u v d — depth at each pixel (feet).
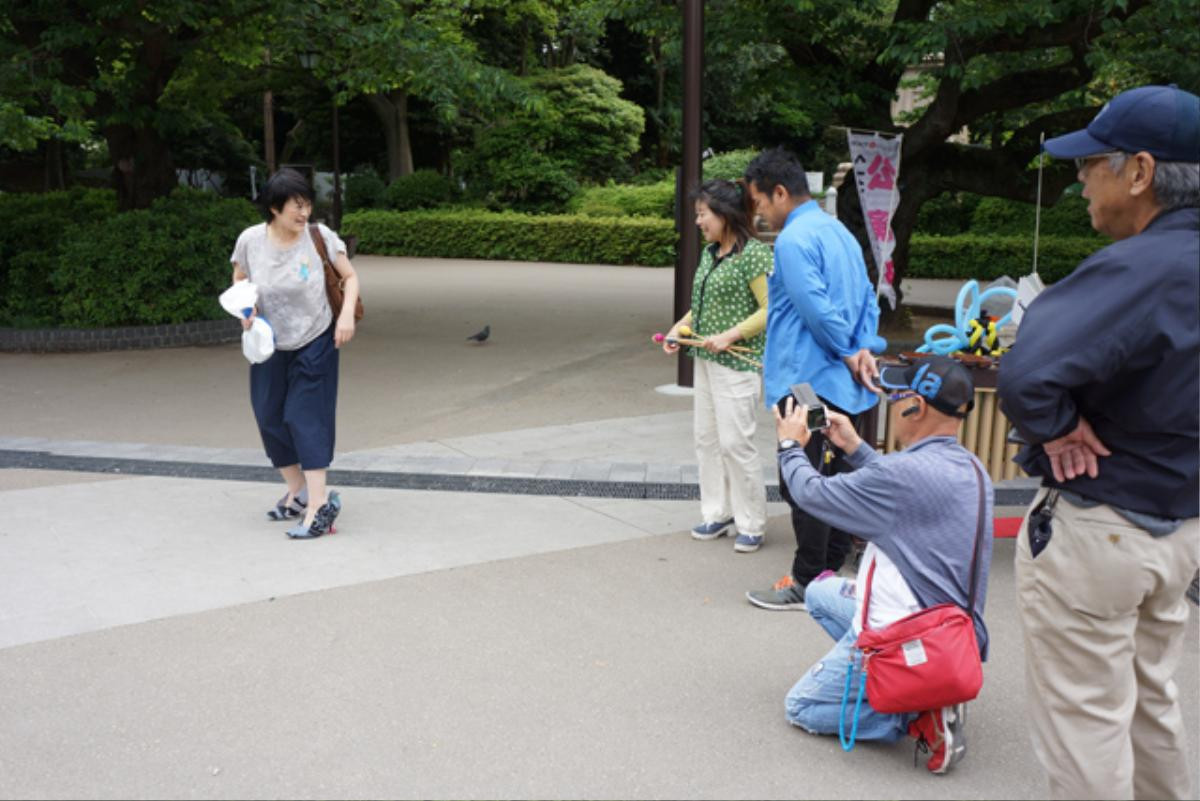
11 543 16.46
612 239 75.82
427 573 15.33
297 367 16.46
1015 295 15.83
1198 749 10.50
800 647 12.98
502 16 87.40
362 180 94.84
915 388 10.02
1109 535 7.63
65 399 28.12
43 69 34.99
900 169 39.17
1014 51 33.47
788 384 13.92
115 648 12.74
